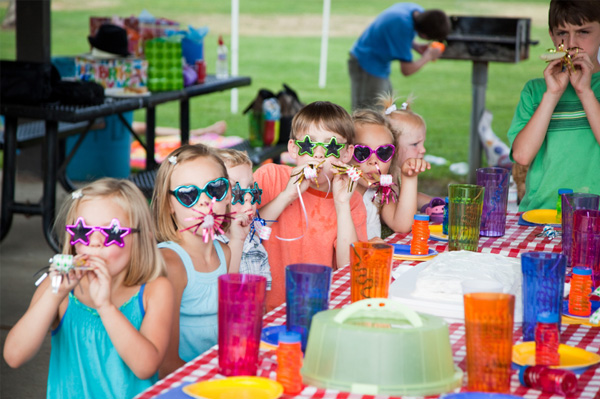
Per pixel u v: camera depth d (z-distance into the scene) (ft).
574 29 10.10
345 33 62.23
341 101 39.73
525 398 4.60
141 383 6.34
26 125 18.98
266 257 8.87
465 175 25.61
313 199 9.07
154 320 6.11
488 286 5.25
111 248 5.90
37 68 14.69
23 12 19.21
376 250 5.76
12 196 16.30
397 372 4.64
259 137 20.89
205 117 37.58
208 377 4.89
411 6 23.98
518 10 58.80
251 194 8.23
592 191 10.46
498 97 43.32
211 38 56.85
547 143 10.63
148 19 18.97
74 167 22.02
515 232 8.98
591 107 10.03
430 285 6.12
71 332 6.32
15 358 5.87
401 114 10.86
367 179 8.88
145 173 18.21
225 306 4.85
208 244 7.25
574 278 6.18
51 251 17.34
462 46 21.52
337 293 6.56
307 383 4.80
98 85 15.25
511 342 4.67
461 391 4.73
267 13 68.49
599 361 5.11
